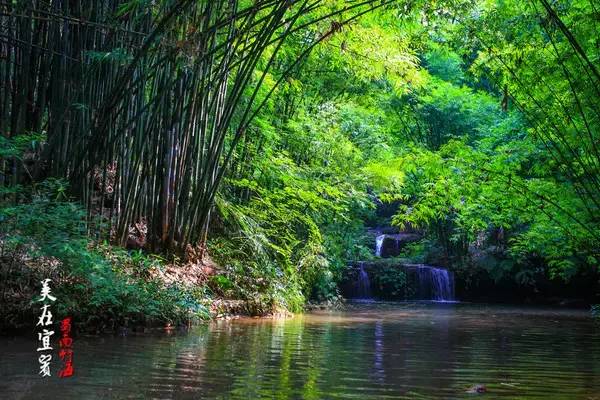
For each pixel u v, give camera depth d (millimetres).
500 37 6844
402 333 5953
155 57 6164
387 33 9094
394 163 8625
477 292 14789
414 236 17234
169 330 5234
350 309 10055
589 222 7660
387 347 4766
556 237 8547
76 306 4551
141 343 4285
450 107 14500
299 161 10859
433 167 8219
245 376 3230
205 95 6945
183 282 6266
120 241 6098
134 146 6129
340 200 10680
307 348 4496
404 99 14477
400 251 17031
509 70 6906
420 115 14844
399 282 14375
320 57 10227
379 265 14656
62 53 5508
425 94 14609
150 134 6438
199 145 7023
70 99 5617
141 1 4941
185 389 2840
